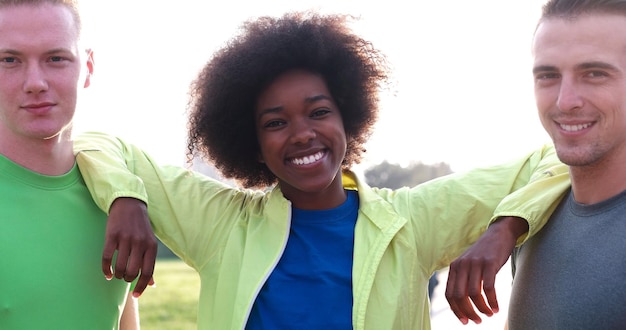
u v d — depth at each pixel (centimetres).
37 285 286
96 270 300
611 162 263
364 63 337
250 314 299
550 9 268
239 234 310
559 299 263
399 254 303
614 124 260
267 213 312
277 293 298
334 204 317
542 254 278
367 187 320
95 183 301
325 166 307
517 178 310
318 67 318
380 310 295
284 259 305
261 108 311
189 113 344
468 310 274
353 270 299
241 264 304
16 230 289
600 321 250
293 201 317
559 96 262
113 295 305
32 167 297
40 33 282
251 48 314
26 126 285
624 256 250
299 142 304
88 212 303
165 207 312
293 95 307
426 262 310
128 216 291
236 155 342
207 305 309
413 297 302
